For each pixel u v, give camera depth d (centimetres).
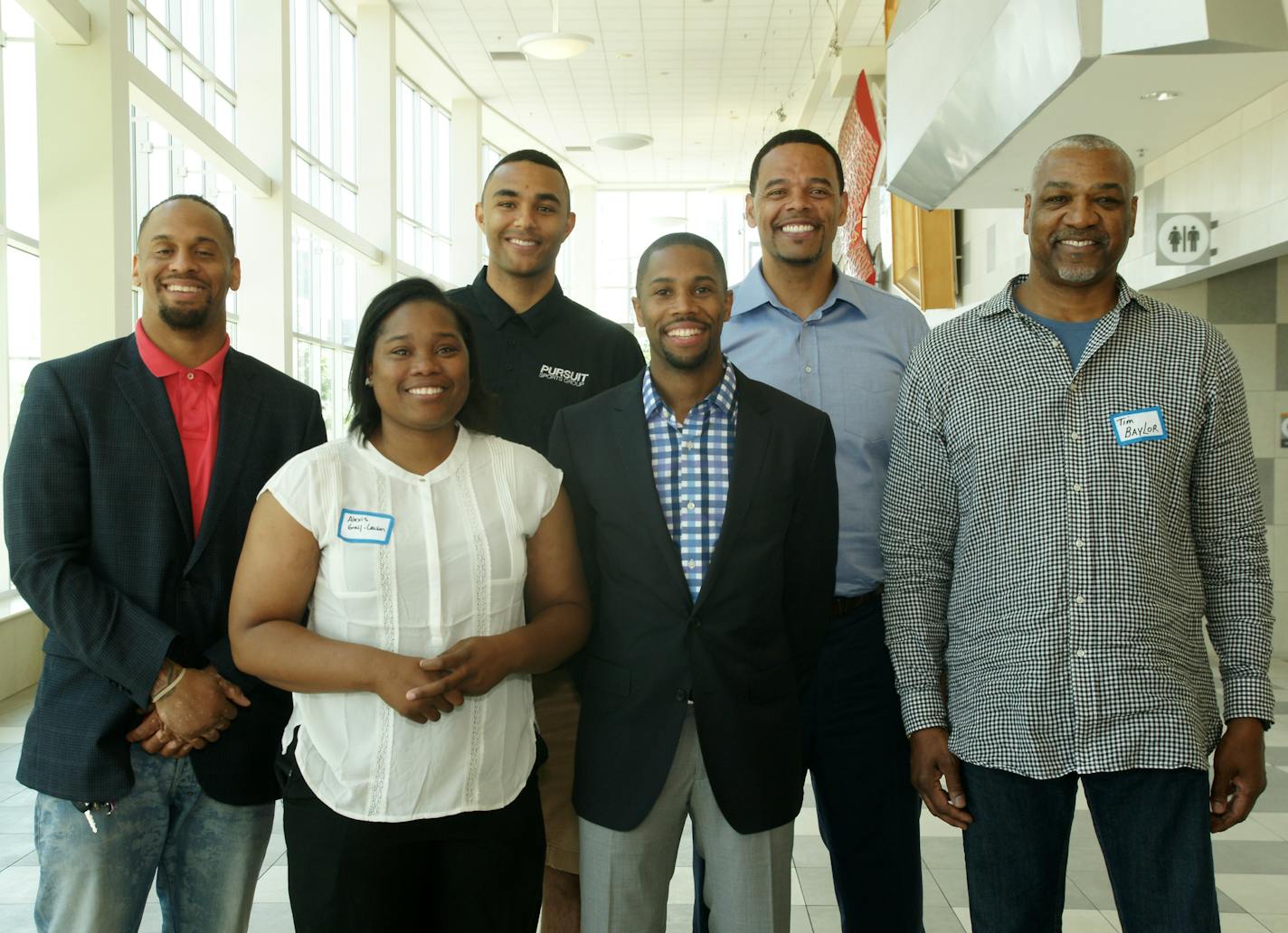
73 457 209
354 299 1298
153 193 834
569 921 284
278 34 962
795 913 347
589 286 2281
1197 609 209
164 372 220
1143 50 387
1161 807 196
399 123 1498
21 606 659
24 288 677
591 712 222
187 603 214
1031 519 205
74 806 204
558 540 217
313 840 193
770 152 270
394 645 194
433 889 203
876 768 253
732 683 214
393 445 205
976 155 538
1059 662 200
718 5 1217
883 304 278
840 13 1208
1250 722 202
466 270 1606
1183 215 579
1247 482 209
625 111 1677
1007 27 462
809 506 228
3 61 660
